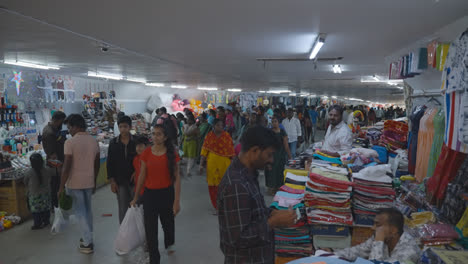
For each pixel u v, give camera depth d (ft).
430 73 14.17
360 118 26.73
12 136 23.02
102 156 21.68
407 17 11.89
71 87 32.12
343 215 8.63
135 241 11.02
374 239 7.10
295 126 25.21
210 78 39.70
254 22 12.87
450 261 6.42
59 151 15.47
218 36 15.56
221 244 5.13
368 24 12.96
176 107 55.42
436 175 9.50
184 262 11.14
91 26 13.57
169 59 23.27
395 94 72.33
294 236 9.02
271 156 4.89
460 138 6.94
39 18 12.24
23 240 13.08
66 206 11.32
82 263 11.12
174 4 10.59
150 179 10.43
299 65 26.35
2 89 23.31
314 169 9.69
